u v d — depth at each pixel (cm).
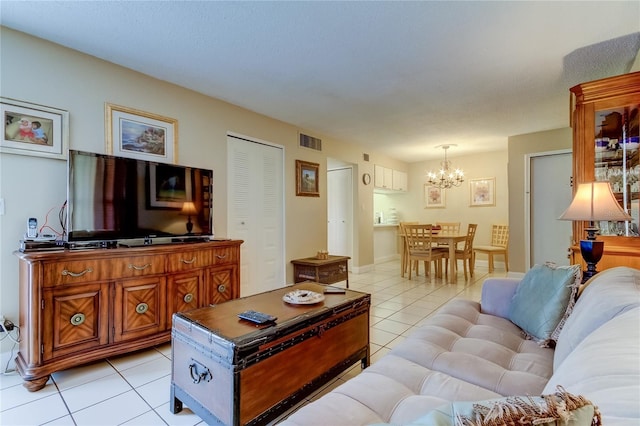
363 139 531
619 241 240
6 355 212
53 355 194
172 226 281
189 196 296
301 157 461
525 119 420
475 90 322
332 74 286
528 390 117
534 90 322
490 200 647
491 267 576
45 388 193
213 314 175
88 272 209
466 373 130
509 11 197
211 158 340
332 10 196
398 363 139
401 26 213
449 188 698
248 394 140
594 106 245
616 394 49
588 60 259
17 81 219
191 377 158
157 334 241
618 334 74
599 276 154
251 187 390
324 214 499
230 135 364
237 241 301
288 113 395
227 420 138
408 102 357
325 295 218
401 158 705
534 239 496
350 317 202
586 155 248
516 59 258
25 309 195
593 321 112
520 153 501
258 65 269
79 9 195
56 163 235
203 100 334
